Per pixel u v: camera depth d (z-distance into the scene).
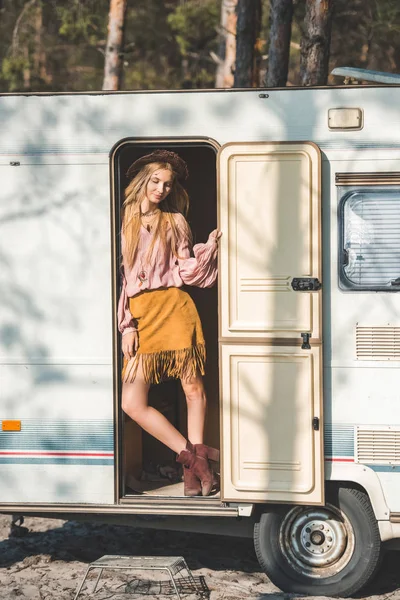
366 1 16.67
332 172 6.45
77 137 6.62
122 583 6.77
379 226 6.43
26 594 6.55
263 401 6.46
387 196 6.42
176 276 6.75
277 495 6.45
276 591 6.63
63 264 6.66
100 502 6.68
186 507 6.59
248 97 6.48
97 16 19.16
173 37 22.08
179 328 6.75
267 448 6.46
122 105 6.58
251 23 12.93
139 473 7.36
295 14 15.94
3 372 6.73
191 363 6.77
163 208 6.84
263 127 6.47
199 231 8.00
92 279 6.65
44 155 6.65
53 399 6.70
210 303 7.96
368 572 6.49
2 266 6.71
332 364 6.47
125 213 6.73
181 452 6.75
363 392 6.45
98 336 6.66
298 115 6.45
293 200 6.41
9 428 6.73
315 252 6.41
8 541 7.75
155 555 7.45
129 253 6.70
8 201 6.70
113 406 6.66
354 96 6.41
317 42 9.99
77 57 21.44
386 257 6.43
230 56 16.44
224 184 6.47
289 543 6.62
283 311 6.45
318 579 6.55
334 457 6.46
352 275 6.46
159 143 6.57
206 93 6.51
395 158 6.41
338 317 6.46
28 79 20.23
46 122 6.64
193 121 6.52
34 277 6.69
